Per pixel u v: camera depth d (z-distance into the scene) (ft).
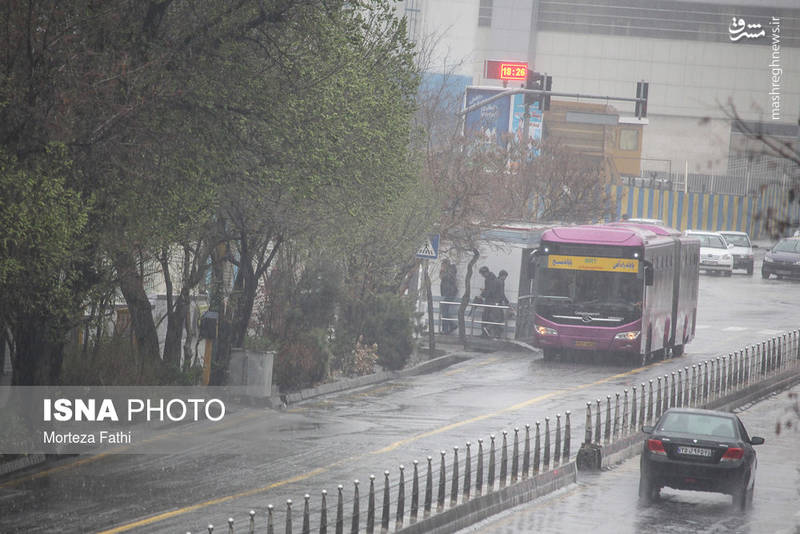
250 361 243.19
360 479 177.06
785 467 224.53
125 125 171.12
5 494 156.97
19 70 161.48
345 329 301.02
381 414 242.78
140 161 175.63
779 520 177.88
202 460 184.75
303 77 192.54
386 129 217.56
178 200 181.06
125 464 179.52
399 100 225.35
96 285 189.88
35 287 169.68
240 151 191.11
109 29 172.45
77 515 145.59
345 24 196.54
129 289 224.33
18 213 150.51
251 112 183.11
